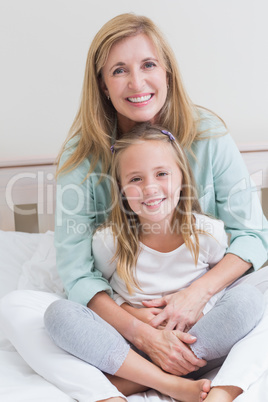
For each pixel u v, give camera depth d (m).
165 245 1.26
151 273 1.26
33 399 0.93
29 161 1.69
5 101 1.83
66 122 1.88
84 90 1.28
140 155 1.20
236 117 1.99
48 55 1.83
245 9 1.92
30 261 1.52
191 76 1.93
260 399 0.89
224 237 1.28
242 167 1.37
